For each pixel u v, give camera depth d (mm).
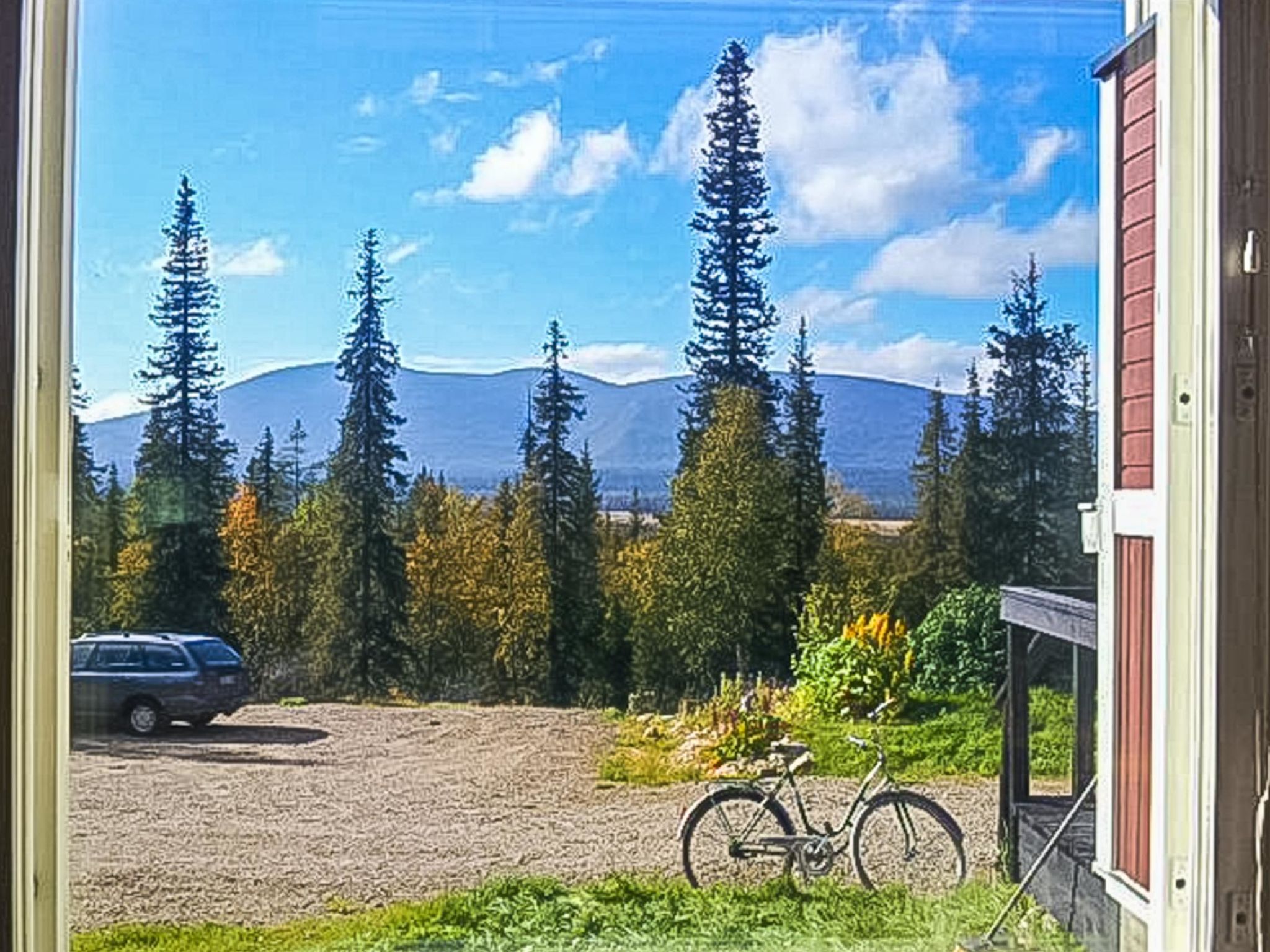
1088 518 2459
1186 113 2053
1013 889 2490
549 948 2436
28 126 1740
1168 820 2113
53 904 1846
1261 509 1852
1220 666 1850
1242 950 1840
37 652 1812
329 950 2391
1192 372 2027
